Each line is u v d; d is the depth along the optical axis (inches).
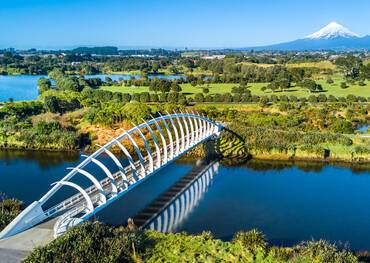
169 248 1411.2
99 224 1475.1
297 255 1374.3
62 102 4613.7
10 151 3201.3
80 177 2615.7
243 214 2066.9
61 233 1413.6
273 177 2674.7
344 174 2748.5
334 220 2009.1
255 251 1400.1
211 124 3179.1
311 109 4372.5
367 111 4564.5
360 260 1545.3
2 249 1314.0
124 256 1301.7
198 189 2432.3
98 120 3570.4
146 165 2327.8
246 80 7096.5
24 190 2370.8
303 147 3061.0
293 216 2052.2
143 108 3705.7
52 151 3208.7
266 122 3754.9
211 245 1435.8
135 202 2209.6
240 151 3110.2
